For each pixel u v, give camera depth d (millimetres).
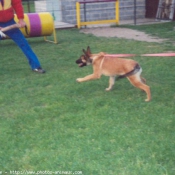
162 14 12219
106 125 3977
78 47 8258
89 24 11227
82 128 3965
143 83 4828
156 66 6336
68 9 11953
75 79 5738
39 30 8484
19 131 3939
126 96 4902
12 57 7418
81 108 4531
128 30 10508
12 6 6004
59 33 10352
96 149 3445
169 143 3520
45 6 13234
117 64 4746
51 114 4367
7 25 6016
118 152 3389
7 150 3527
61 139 3691
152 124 3975
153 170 3074
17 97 5043
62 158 3309
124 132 3785
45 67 6598
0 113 4523
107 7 12422
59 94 5074
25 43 6172
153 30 10281
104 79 5648
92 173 3078
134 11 12180
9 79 5906
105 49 7922
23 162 3299
